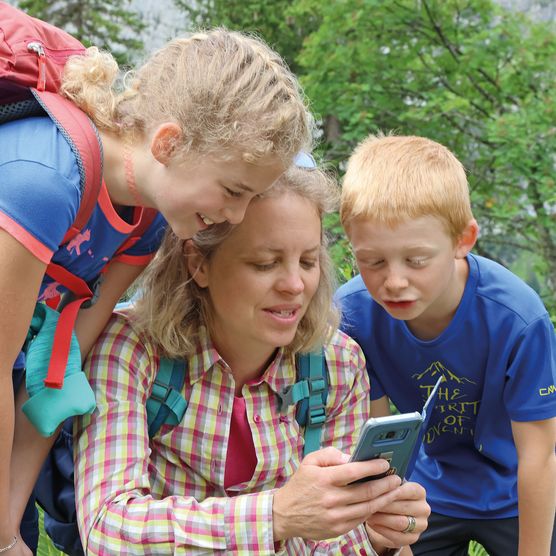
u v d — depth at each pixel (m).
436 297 2.12
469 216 2.15
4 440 1.69
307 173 1.88
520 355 2.20
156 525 1.69
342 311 2.35
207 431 1.96
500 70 9.01
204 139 1.72
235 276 1.86
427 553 2.61
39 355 1.82
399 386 2.41
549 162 7.84
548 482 2.26
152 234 2.02
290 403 2.02
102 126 1.86
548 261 9.42
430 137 9.24
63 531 2.01
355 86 8.97
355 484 1.67
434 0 9.05
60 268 1.83
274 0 11.59
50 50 1.87
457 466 2.53
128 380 1.88
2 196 1.62
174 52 1.86
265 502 1.69
